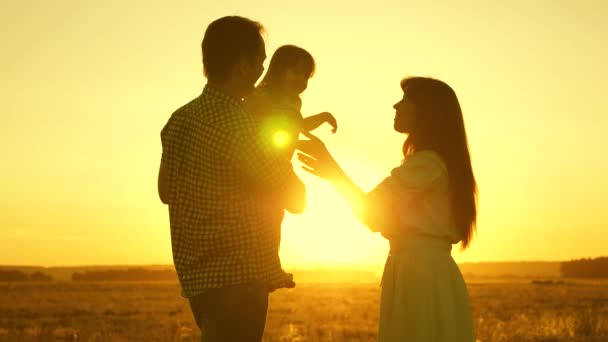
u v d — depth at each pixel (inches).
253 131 142.9
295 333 973.2
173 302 2373.3
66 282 6427.2
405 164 172.9
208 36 147.5
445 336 171.0
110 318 1470.2
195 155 143.7
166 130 150.9
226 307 140.3
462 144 178.5
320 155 167.5
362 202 169.2
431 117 177.5
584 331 975.0
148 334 985.5
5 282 6176.2
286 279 147.1
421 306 171.0
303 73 198.4
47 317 1521.9
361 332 980.6
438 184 173.9
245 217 141.4
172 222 147.2
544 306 1921.8
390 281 177.5
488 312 1608.0
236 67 145.6
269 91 197.2
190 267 142.7
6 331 1050.1
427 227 172.6
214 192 141.6
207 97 145.9
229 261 139.9
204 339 142.7
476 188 179.2
